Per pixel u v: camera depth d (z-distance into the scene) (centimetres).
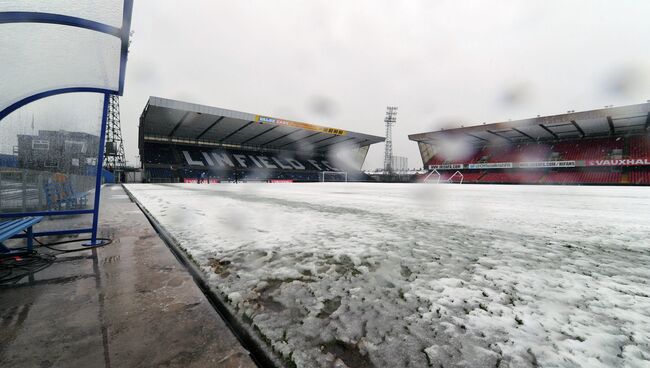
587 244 363
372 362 127
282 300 191
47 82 307
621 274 252
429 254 307
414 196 1302
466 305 185
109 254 301
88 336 148
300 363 127
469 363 126
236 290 208
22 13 215
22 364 125
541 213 673
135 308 179
